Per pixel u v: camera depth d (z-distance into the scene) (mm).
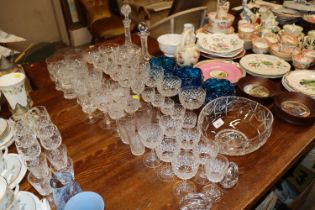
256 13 1513
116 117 954
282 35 1331
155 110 994
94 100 1026
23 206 661
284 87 1111
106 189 726
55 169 769
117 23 2990
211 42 1392
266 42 1354
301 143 844
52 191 660
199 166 776
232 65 1251
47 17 3312
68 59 1272
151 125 876
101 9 3127
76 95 1104
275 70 1196
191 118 935
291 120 906
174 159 777
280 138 864
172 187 724
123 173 771
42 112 969
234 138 889
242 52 1370
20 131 892
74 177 760
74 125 961
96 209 596
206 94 989
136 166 791
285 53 1282
